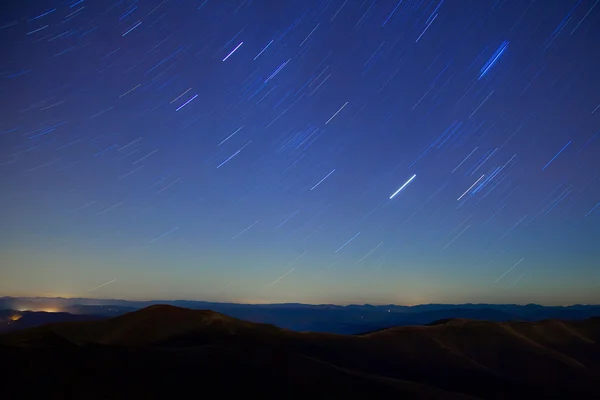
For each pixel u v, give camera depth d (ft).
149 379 93.09
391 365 154.71
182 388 92.68
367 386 108.17
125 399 84.17
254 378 102.27
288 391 99.81
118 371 94.07
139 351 106.42
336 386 105.40
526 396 141.38
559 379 160.25
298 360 115.65
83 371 91.04
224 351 115.55
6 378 83.92
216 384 96.53
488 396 137.39
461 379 149.38
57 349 100.12
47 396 80.38
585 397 145.28
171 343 154.61
